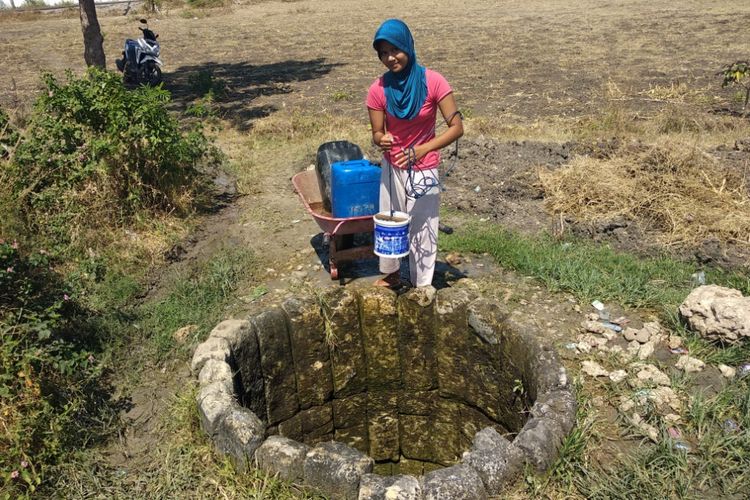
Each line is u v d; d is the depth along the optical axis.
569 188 6.22
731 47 15.77
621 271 4.88
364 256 4.98
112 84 6.18
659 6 25.19
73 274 4.53
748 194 5.84
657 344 4.07
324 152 5.25
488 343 3.73
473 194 6.44
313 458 2.76
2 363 3.42
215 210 6.51
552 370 3.17
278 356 3.88
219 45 20.28
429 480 2.63
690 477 2.98
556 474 2.85
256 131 9.25
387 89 3.83
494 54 16.41
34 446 3.21
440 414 4.37
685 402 3.48
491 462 2.71
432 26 22.78
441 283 4.87
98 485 3.09
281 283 5.04
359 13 28.55
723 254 4.94
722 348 3.95
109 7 33.75
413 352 4.18
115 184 5.77
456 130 3.86
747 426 3.24
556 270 4.90
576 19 22.84
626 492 2.86
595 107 10.40
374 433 4.54
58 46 20.05
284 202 6.70
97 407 3.68
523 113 10.20
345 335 4.10
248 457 2.89
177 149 6.09
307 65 15.95
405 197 4.16
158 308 4.66
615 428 3.34
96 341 4.20
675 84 11.84
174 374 4.00
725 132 8.34
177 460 3.17
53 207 5.45
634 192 5.96
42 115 5.98
